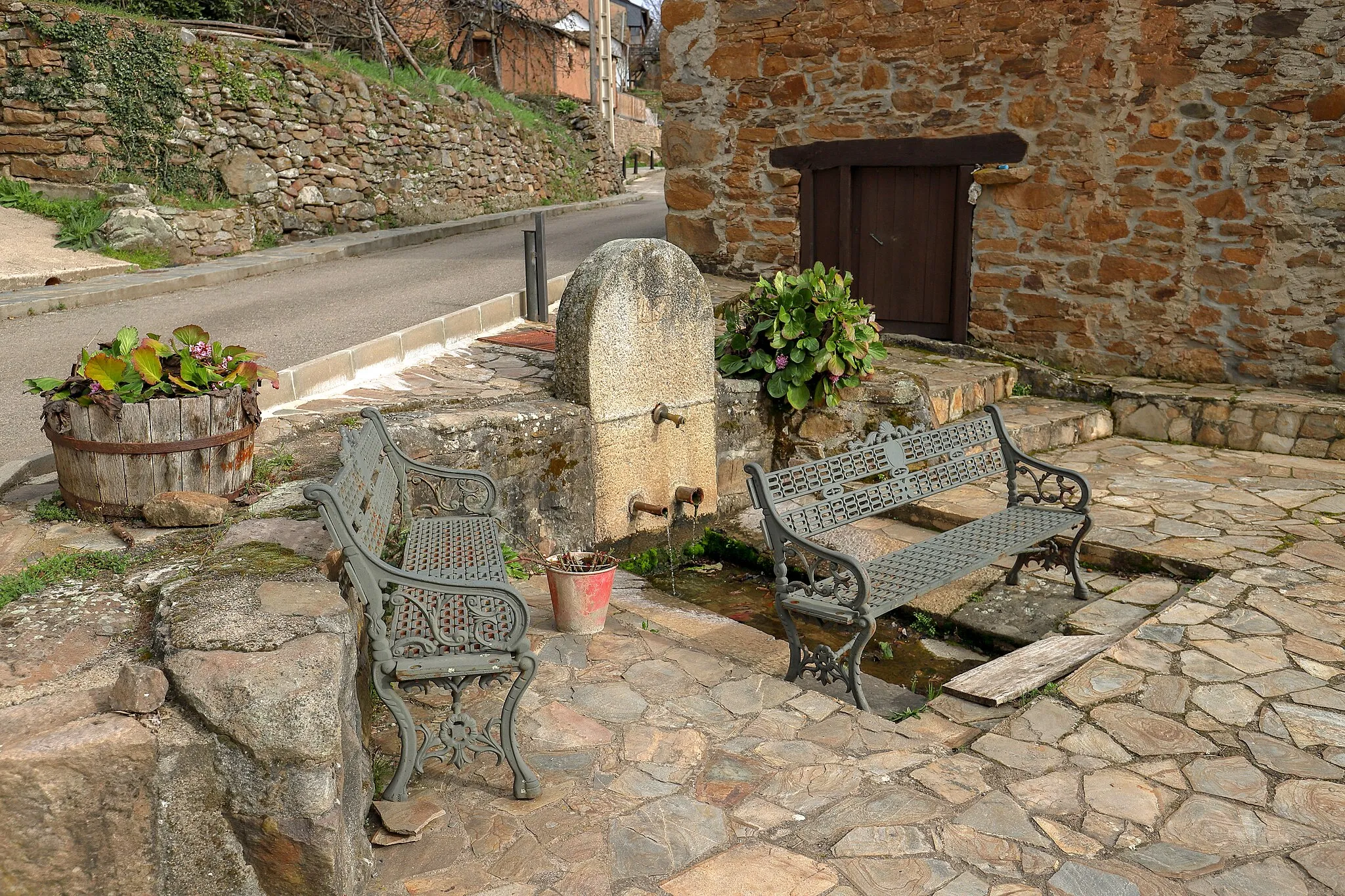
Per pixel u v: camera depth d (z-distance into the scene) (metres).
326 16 17.77
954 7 7.94
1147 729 3.33
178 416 3.45
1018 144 7.95
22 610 2.75
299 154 13.15
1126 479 6.34
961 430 4.83
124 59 11.49
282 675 2.19
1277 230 7.21
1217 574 4.66
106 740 2.04
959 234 8.41
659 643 4.05
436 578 2.78
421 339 6.57
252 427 3.73
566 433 5.32
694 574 5.85
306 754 2.15
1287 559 4.85
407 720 2.80
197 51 12.04
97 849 2.07
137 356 3.46
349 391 5.70
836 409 6.74
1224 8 7.04
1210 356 7.67
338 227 13.66
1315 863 2.61
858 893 2.47
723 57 9.02
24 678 2.37
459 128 16.75
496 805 2.85
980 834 2.73
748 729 3.33
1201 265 7.53
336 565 3.05
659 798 2.89
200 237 11.16
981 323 8.49
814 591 3.84
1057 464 6.76
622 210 20.05
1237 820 2.82
